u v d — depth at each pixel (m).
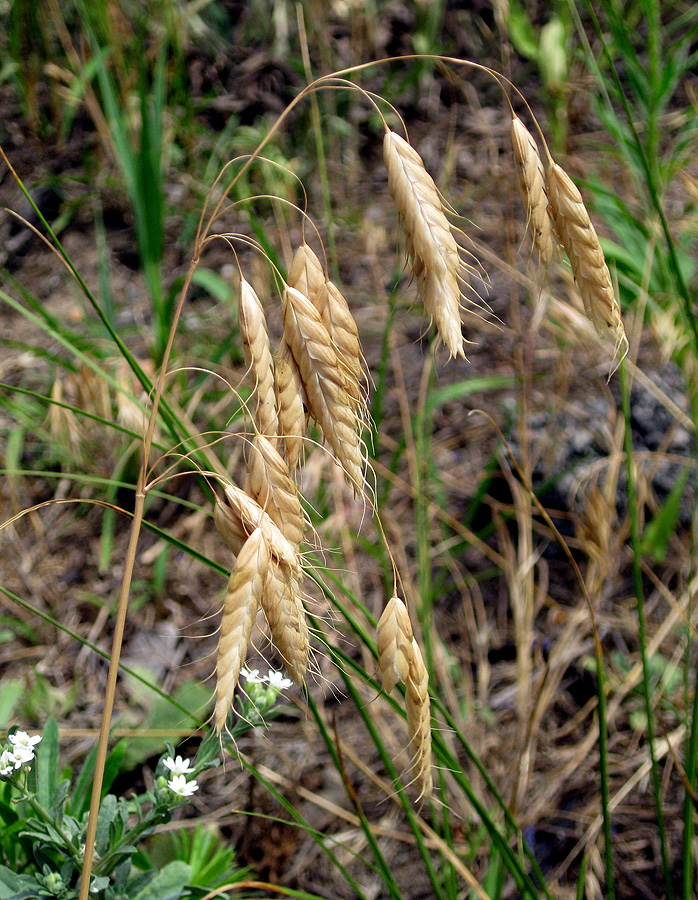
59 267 0.62
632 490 0.28
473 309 0.55
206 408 0.50
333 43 0.74
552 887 0.33
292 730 0.38
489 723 0.38
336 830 0.35
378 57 0.74
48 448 0.50
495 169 0.63
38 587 0.44
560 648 0.38
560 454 0.45
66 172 0.67
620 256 0.46
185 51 0.70
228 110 0.70
